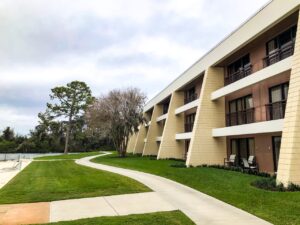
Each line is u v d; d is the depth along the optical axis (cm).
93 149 7269
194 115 3128
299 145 1156
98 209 927
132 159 3450
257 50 1916
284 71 1470
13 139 7356
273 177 1440
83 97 6147
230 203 975
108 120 3891
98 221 764
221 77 2369
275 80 1747
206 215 827
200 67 2570
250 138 2059
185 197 1096
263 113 1864
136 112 3966
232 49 2009
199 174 1698
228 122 2302
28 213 891
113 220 774
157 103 4309
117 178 1659
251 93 2027
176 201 1026
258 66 1895
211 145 2277
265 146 1848
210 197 1087
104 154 5372
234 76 2248
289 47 1600
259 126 1677
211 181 1415
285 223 725
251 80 1752
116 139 4025
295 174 1138
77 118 6216
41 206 989
